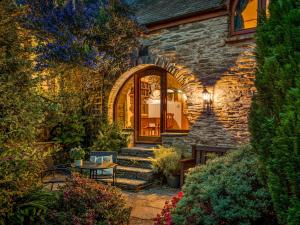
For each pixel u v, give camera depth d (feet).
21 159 10.75
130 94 35.55
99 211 11.61
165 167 24.13
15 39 12.51
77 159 20.33
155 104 32.94
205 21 25.57
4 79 11.43
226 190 9.95
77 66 29.04
